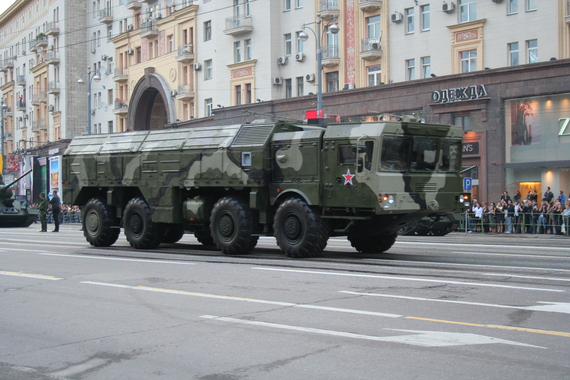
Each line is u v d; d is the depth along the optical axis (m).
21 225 35.31
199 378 5.96
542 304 8.71
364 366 6.10
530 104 32.22
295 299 9.46
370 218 14.13
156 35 55.56
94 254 16.92
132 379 6.02
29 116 82.06
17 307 9.59
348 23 39.91
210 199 17.00
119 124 62.41
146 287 10.98
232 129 16.42
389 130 13.92
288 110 42.00
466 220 29.34
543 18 32.12
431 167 14.70
